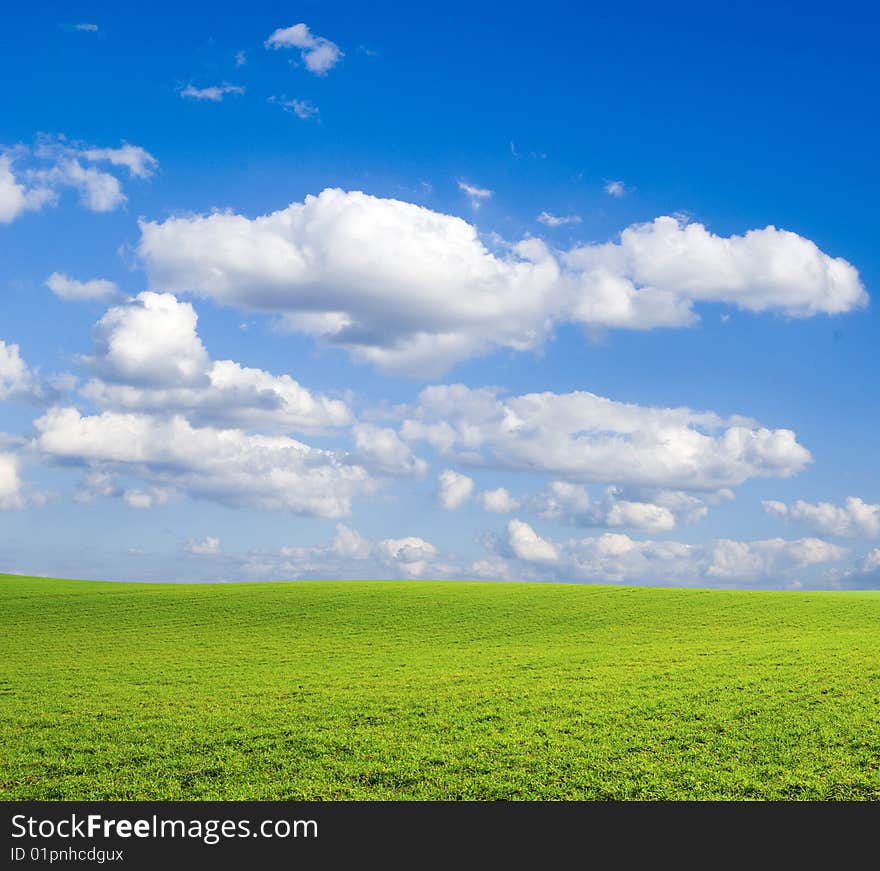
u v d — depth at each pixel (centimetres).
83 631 5203
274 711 2911
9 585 7644
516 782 2166
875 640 4384
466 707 2906
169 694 3247
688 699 2930
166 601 6462
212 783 2209
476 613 5919
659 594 6950
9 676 3706
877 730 2467
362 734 2580
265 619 5656
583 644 4625
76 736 2619
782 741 2400
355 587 7450
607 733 2531
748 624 5359
